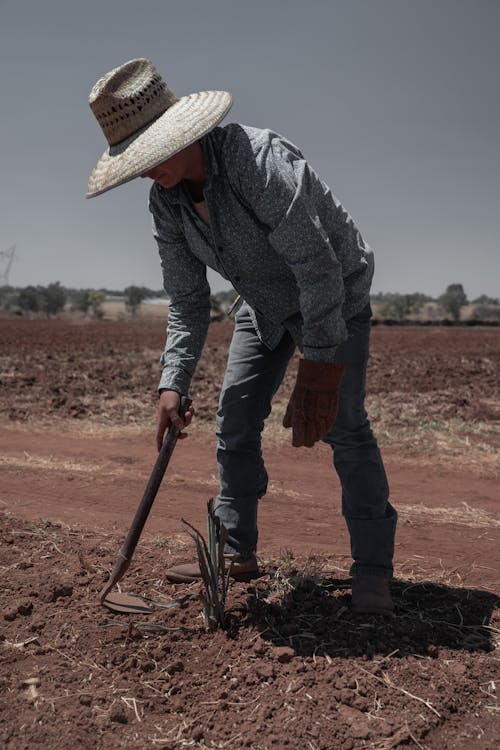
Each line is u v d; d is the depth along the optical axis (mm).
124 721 2275
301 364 2613
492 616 2951
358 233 2768
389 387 10609
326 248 2471
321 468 5969
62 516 4262
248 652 2641
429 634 2783
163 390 2967
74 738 2166
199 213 2695
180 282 3074
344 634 2771
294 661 2580
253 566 3234
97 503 4637
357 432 2904
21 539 3730
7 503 4516
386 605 2902
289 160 2525
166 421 2943
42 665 2553
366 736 2193
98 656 2615
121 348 19422
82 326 40219
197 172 2561
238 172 2467
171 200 2752
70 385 10391
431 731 2240
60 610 2936
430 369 13477
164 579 3271
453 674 2516
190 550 3678
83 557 3492
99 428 7598
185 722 2275
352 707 2342
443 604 3061
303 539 4020
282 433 7184
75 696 2377
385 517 2977
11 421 7801
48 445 6645
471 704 2377
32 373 11914
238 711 2334
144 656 2619
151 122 2525
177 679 2502
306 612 2951
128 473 5535
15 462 5805
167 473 5562
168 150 2379
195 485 5207
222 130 2555
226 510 3182
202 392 10125
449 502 4938
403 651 2656
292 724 2248
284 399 9336
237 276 2764
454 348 21297
